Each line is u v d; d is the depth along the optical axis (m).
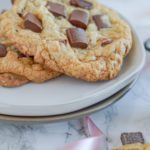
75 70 0.35
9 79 0.35
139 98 0.38
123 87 0.36
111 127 0.35
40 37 0.36
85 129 0.34
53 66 0.35
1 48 0.36
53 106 0.33
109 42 0.37
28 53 0.35
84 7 0.41
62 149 0.32
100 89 0.35
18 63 0.35
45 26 0.37
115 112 0.36
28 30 0.36
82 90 0.35
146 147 0.32
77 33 0.37
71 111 0.34
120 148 0.32
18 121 0.33
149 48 0.42
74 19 0.38
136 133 0.34
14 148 0.33
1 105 0.32
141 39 0.42
